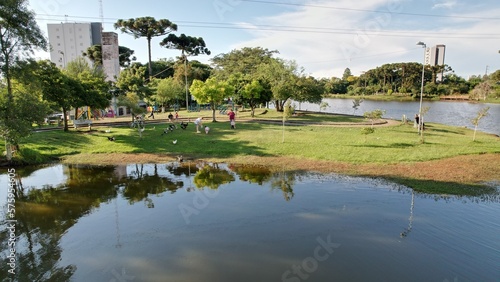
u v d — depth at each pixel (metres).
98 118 46.56
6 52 20.67
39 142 24.59
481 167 17.48
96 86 32.47
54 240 10.48
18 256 9.51
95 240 10.41
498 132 35.19
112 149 23.89
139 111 31.02
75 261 9.16
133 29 69.94
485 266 8.73
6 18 20.16
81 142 25.59
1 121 19.11
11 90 21.34
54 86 26.78
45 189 15.92
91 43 78.69
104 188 15.98
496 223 11.32
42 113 20.94
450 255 9.27
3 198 14.57
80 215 12.55
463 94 100.69
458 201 13.34
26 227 11.51
